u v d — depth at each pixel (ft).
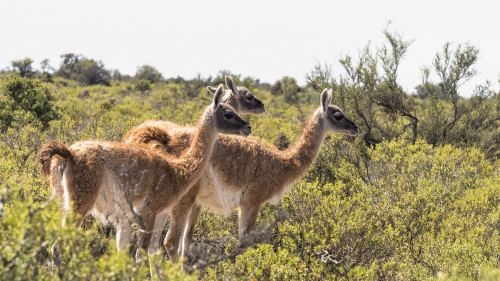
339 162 98.73
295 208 66.39
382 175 94.27
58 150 45.80
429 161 96.12
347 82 138.41
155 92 309.22
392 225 68.54
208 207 62.44
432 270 50.98
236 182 62.08
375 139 134.51
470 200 77.00
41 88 141.38
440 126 143.02
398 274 54.34
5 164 67.46
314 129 70.44
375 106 147.95
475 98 151.84
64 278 33.12
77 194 45.91
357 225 60.39
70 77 558.56
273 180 64.28
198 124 55.67
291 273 47.32
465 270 48.65
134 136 57.36
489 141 142.00
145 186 49.29
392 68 140.97
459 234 62.23
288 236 60.13
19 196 56.39
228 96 90.12
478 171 107.86
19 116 116.37
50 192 54.60
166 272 32.24
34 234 29.91
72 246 31.86
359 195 71.87
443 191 80.94
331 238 59.77
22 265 27.43
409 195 73.31
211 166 60.34
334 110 71.97
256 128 135.44
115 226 48.93
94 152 47.21
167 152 58.13
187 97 271.90
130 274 31.73
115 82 543.80
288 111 227.40
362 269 51.26
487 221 67.46
